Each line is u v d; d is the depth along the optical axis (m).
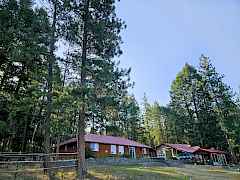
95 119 19.50
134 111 63.53
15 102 21.77
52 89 19.19
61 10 20.70
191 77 60.03
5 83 25.94
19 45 19.23
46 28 19.11
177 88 61.25
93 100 18.39
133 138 66.75
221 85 53.00
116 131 20.12
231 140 52.44
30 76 24.12
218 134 57.44
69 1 20.52
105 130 19.86
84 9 20.97
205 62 55.62
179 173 27.34
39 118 27.73
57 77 18.84
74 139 38.19
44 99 20.48
